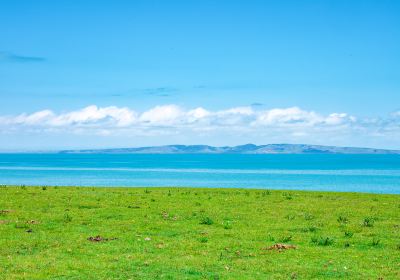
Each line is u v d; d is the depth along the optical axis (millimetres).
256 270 19047
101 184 92125
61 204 37062
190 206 37000
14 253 21297
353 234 26594
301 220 30922
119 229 27062
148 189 52438
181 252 21828
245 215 32750
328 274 18594
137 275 18188
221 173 149125
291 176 130250
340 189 82625
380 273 18781
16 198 40438
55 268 18891
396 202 41625
